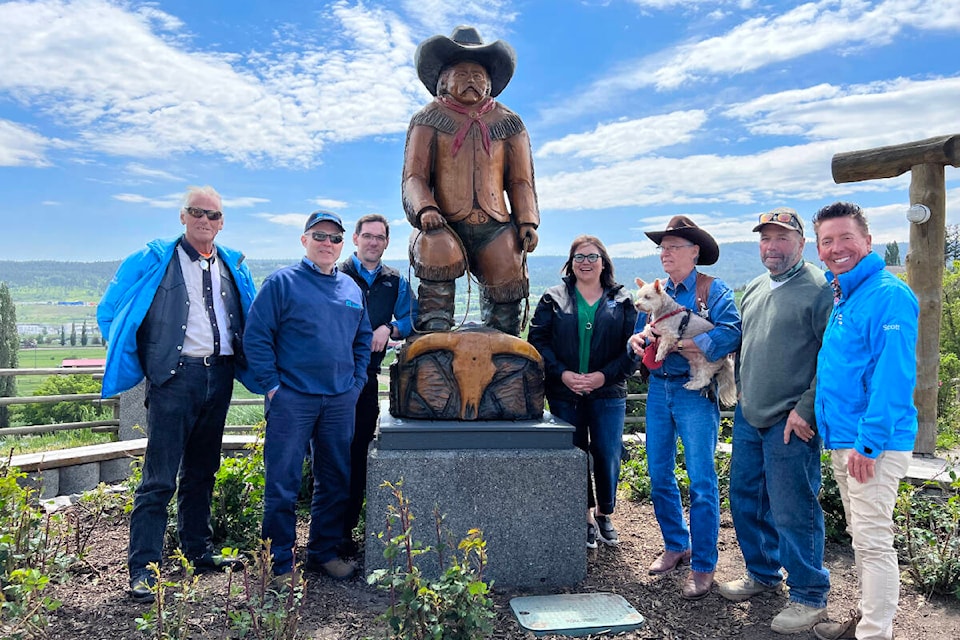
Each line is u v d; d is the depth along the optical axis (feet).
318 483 11.78
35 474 16.46
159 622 8.39
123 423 21.38
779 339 10.16
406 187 12.71
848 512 10.03
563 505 11.32
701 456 11.43
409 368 12.16
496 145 12.91
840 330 9.19
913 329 8.70
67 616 9.87
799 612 10.02
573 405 13.56
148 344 10.75
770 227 10.33
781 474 10.14
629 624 9.86
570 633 9.59
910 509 13.37
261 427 16.78
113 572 11.54
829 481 14.24
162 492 10.78
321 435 11.55
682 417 11.72
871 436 8.63
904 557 12.66
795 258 10.31
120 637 9.28
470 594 8.30
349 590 10.98
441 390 12.10
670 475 12.21
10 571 10.09
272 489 11.05
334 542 11.65
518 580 11.27
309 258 11.51
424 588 8.01
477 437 11.52
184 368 10.84
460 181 12.66
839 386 9.14
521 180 13.11
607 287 13.84
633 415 26.09
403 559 10.96
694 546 11.28
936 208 19.61
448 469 11.08
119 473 18.37
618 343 13.47
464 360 12.10
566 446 11.69
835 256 9.22
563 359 13.52
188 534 11.85
